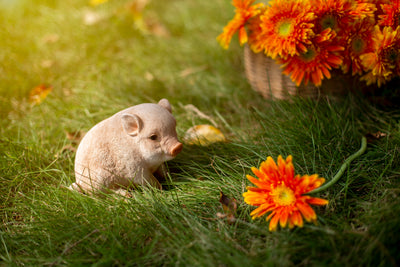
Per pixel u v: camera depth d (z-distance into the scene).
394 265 0.83
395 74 1.02
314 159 0.96
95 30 1.39
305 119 1.03
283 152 1.00
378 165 0.96
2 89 1.23
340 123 1.03
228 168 1.01
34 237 0.93
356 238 0.87
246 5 1.04
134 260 0.88
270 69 1.09
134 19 1.41
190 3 1.54
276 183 0.88
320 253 0.86
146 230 0.92
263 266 0.85
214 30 1.38
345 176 0.95
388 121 1.05
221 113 1.16
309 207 0.86
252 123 1.11
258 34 1.05
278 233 0.89
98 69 1.28
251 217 0.92
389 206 0.89
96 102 1.17
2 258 0.90
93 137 0.97
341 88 1.07
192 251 0.88
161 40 1.37
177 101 1.17
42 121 1.14
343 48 0.99
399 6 0.97
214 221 0.93
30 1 1.54
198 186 0.98
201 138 1.06
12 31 1.39
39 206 0.97
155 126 0.95
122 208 0.95
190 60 1.30
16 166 1.03
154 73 1.27
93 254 0.90
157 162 0.97
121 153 0.96
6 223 0.95
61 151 1.07
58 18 1.43
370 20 0.99
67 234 0.91
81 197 0.96
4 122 1.15
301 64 1.02
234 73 1.25
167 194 0.97
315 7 0.98
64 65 1.30
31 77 1.26
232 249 0.88
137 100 1.18
